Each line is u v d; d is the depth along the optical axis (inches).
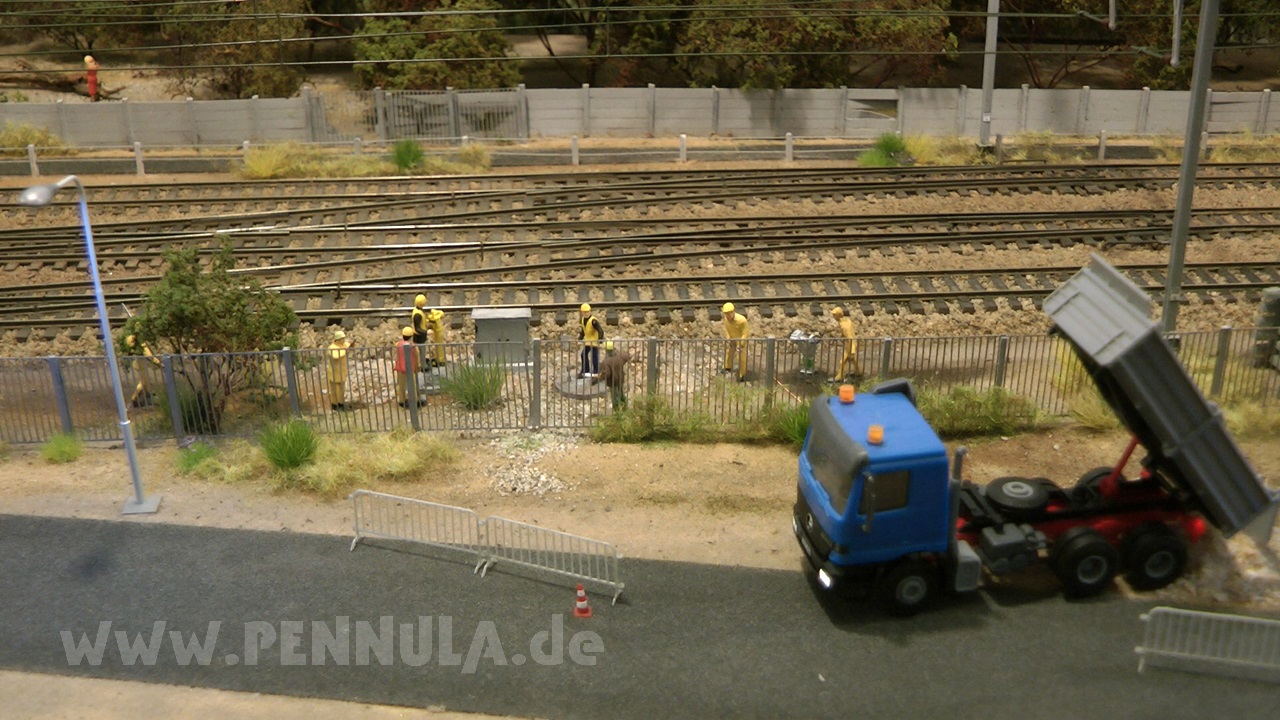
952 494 489.1
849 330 736.3
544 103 1275.8
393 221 991.6
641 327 826.2
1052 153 1207.6
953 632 496.7
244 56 1376.7
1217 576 529.7
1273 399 679.1
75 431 683.4
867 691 461.7
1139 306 456.8
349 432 687.7
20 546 565.3
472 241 956.6
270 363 693.9
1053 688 461.7
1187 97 1300.4
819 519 496.4
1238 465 479.2
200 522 588.7
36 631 502.6
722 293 872.9
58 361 666.2
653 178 1107.9
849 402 511.8
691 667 476.7
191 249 711.7
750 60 1285.7
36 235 973.8
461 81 1344.7
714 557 557.0
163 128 1235.2
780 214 1018.1
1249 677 465.7
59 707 458.9
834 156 1203.9
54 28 1515.7
